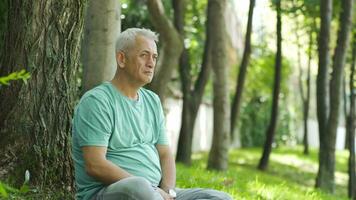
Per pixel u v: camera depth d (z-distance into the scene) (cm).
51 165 523
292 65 3089
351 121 1384
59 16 525
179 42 1194
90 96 456
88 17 668
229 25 2970
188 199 482
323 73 1330
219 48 1332
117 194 425
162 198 428
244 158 2008
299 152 2516
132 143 466
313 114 3578
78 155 461
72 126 488
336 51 1276
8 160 511
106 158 458
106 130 449
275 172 1691
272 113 1697
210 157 1334
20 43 520
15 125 517
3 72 526
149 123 484
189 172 998
